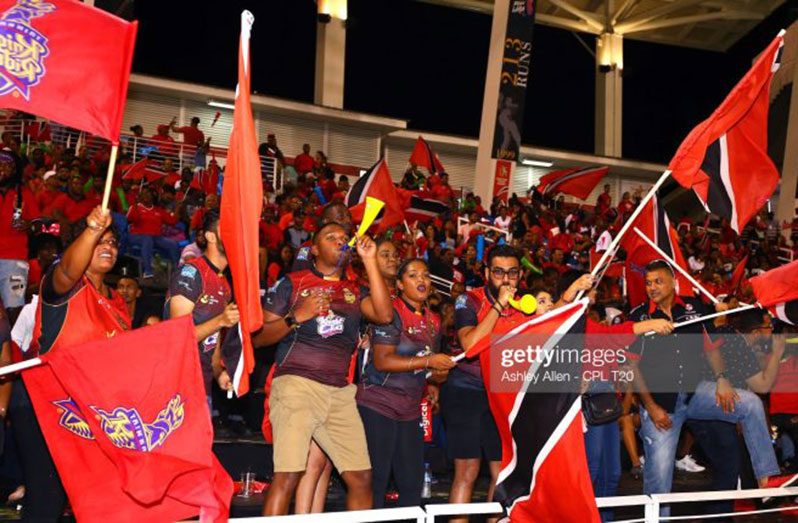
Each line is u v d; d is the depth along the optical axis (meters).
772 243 20.47
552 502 5.09
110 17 4.11
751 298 9.56
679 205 25.72
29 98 4.04
